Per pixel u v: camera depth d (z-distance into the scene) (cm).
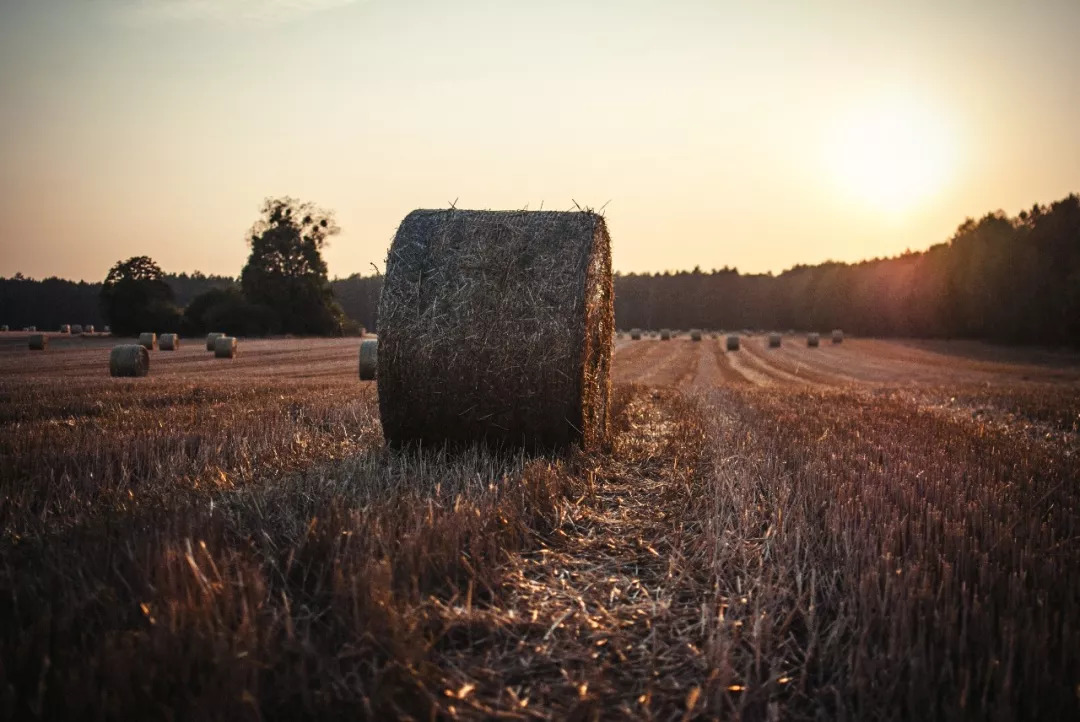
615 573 462
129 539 414
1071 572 403
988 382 2697
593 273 769
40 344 3659
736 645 357
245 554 408
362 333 6588
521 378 729
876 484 632
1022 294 5662
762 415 1241
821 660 342
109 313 5888
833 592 412
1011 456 812
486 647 356
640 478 741
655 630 369
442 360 732
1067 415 1323
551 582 434
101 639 318
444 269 743
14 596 342
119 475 638
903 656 329
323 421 1012
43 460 653
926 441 925
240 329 5950
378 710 287
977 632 348
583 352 736
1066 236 5550
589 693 311
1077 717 296
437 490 550
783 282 11019
